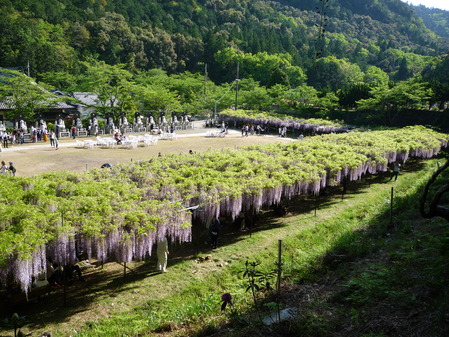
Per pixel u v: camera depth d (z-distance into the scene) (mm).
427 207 15953
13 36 74125
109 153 32812
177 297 11562
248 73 106062
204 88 76625
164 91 57062
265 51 108062
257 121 56281
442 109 55812
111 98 51938
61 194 14359
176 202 14461
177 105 59125
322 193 23984
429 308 6953
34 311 10867
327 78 98812
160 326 9508
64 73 67562
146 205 13812
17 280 9992
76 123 43688
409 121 54406
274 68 97938
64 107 48875
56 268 12250
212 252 15180
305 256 13062
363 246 12695
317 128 51656
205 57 112125
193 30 122250
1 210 11438
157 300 11344
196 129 55281
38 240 10453
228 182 17141
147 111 57844
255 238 16594
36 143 36250
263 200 18078
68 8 104938
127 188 15531
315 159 22625
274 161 21453
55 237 11102
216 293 11633
